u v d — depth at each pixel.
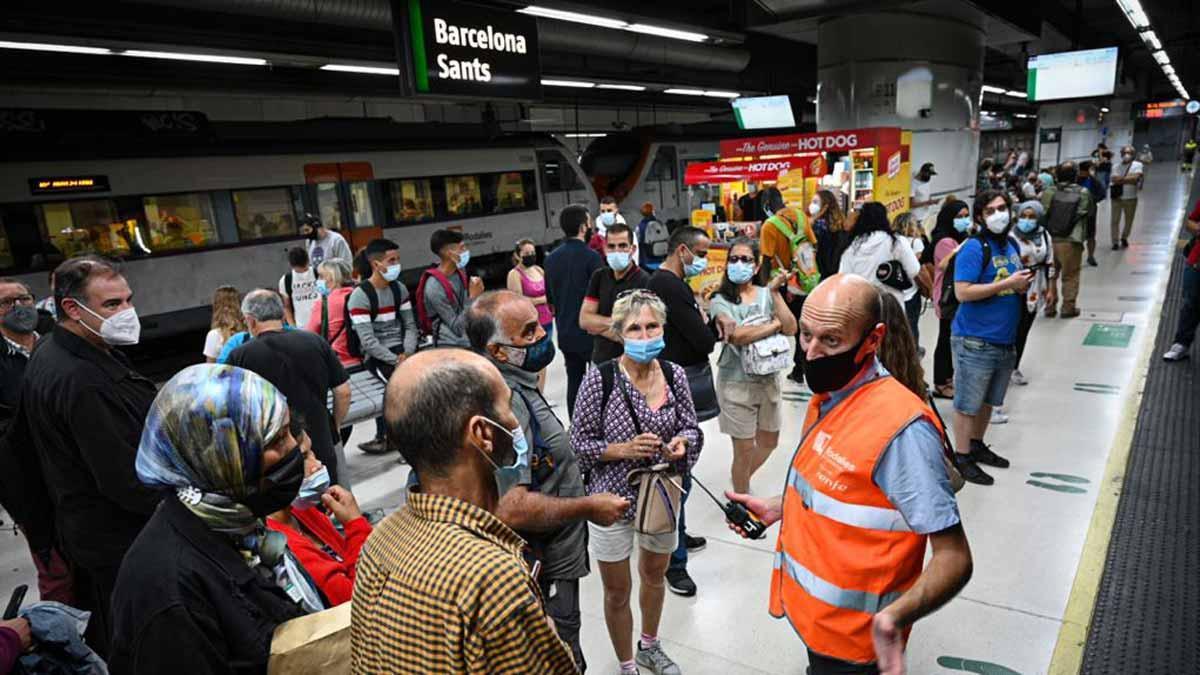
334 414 3.31
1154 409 4.73
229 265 9.52
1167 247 10.73
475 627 0.96
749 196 10.30
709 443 4.90
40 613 1.66
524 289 5.73
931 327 7.46
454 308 4.77
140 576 1.20
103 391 2.03
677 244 3.48
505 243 13.97
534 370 2.02
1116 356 6.01
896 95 11.36
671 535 2.46
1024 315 5.21
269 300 3.02
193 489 1.27
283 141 10.25
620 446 2.29
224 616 1.23
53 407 2.02
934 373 5.41
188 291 9.10
